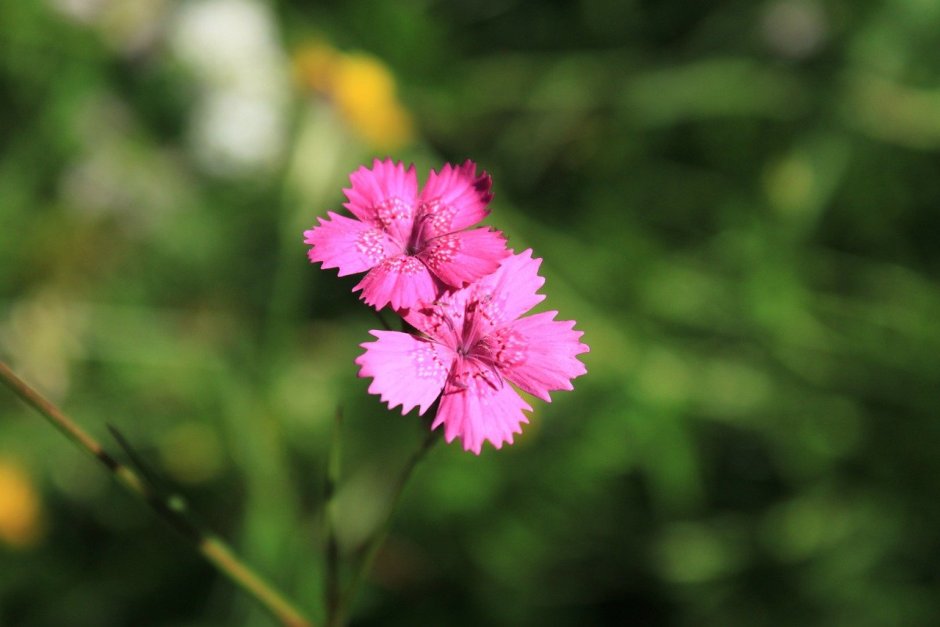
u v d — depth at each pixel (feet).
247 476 1.18
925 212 1.35
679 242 1.38
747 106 1.37
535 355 0.78
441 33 1.44
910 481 1.20
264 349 1.23
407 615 1.16
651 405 1.21
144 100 1.31
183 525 0.81
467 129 1.45
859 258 1.34
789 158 1.32
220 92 1.30
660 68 1.42
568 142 1.43
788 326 1.27
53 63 1.30
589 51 1.47
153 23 1.30
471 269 0.77
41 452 1.19
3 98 1.32
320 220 0.78
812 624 1.15
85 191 1.29
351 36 1.43
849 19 1.36
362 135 1.25
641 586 1.19
